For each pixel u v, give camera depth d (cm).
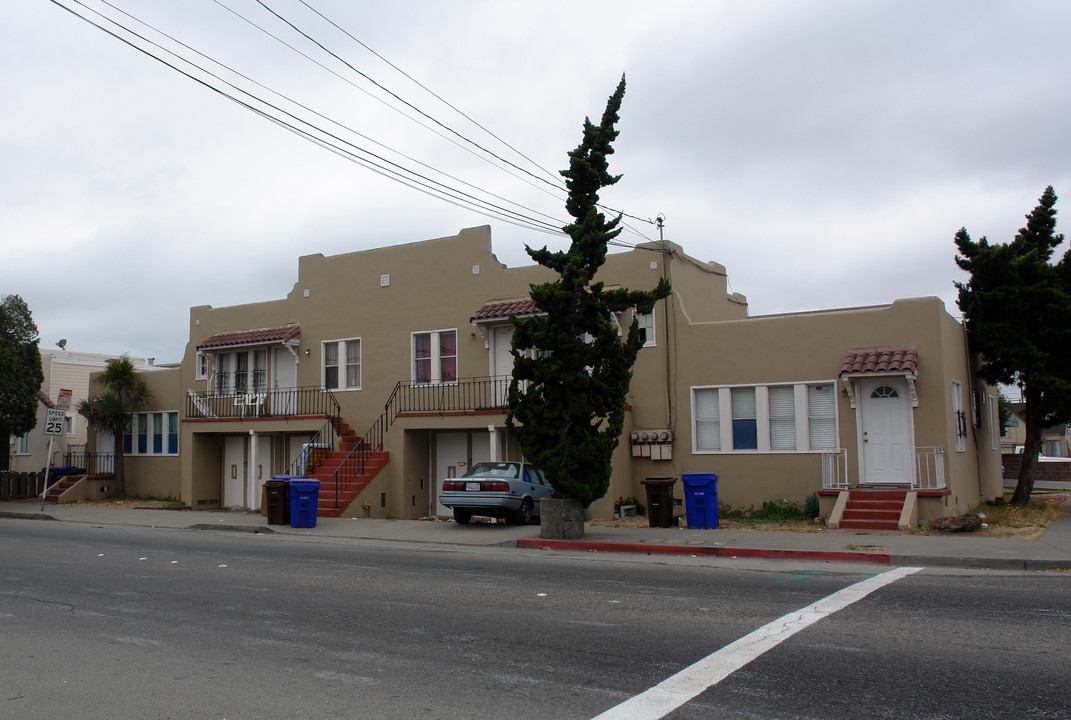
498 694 598
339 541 1647
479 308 2247
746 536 1510
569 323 1505
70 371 3825
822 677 622
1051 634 745
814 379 1869
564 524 1532
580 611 880
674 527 1717
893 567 1193
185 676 659
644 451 2027
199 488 2645
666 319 2052
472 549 1500
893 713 542
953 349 1881
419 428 2170
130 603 960
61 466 3134
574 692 598
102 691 624
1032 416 2155
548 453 1523
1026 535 1467
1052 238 2242
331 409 2467
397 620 849
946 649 696
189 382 2839
